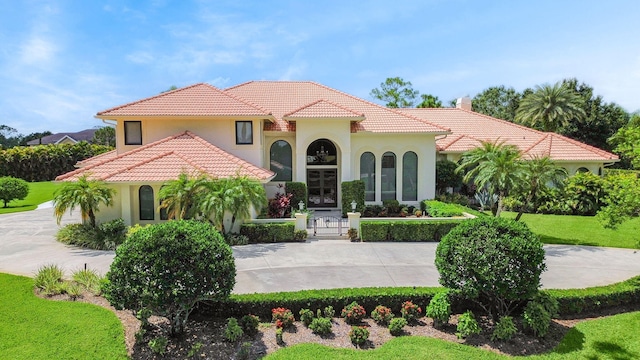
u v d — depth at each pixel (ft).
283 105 94.99
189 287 27.02
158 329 31.01
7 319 31.78
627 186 39.24
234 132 80.12
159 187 65.10
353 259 52.65
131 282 26.68
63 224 80.69
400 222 63.41
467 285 30.19
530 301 31.50
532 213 90.74
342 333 31.17
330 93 100.73
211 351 28.14
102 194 61.16
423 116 117.19
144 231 29.19
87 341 28.30
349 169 82.94
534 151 99.45
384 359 27.04
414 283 42.50
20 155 176.96
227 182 59.77
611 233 69.41
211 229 31.12
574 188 88.33
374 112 92.89
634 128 42.29
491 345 29.35
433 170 87.71
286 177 88.02
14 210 101.65
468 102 128.67
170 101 81.76
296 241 63.36
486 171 62.08
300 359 27.02
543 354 28.25
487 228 31.32
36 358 26.03
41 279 39.65
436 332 31.50
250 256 53.98
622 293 35.68
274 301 33.45
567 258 53.11
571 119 158.92
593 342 29.78
